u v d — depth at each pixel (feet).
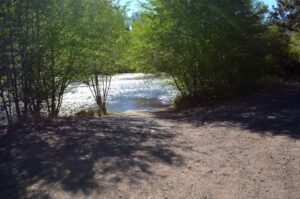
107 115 45.52
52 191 16.89
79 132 29.12
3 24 31.86
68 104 65.46
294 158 20.63
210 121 33.63
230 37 48.29
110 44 50.47
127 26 55.67
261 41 51.16
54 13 36.78
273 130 27.73
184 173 18.72
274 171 18.70
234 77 50.16
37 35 34.65
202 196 15.93
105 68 52.90
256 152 22.03
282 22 84.12
